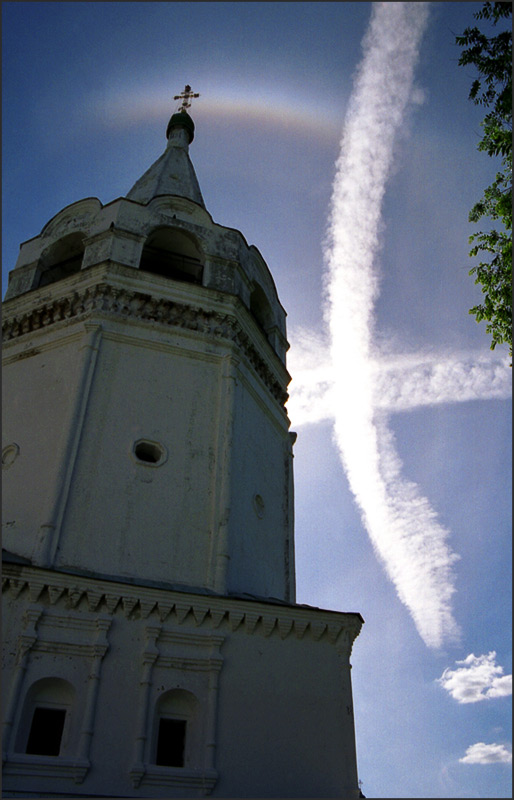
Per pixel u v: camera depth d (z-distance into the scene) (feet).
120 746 42.80
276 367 77.87
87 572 49.55
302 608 52.19
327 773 45.93
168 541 53.67
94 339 61.52
